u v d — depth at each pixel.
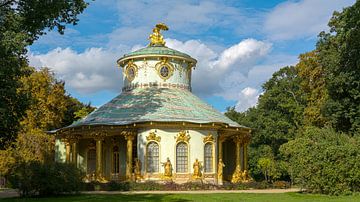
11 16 28.61
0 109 30.05
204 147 45.44
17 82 32.22
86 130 46.03
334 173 33.19
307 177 34.69
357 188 33.41
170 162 43.72
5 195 37.16
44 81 64.88
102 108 49.91
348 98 42.47
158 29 55.53
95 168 49.75
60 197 32.75
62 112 68.31
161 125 44.16
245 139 51.66
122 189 40.47
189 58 53.47
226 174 53.41
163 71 51.72
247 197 32.12
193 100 50.72
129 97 50.09
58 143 52.25
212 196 33.03
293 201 28.62
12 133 34.78
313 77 57.62
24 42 27.45
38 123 64.19
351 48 41.09
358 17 39.38
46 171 33.84
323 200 29.02
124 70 53.81
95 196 33.41
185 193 36.59
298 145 36.53
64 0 30.17
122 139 48.19
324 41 49.16
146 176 43.53
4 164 55.09
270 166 70.06
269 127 75.75
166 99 48.72
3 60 28.55
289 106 74.69
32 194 34.97
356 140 35.12
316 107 56.69
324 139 35.84
